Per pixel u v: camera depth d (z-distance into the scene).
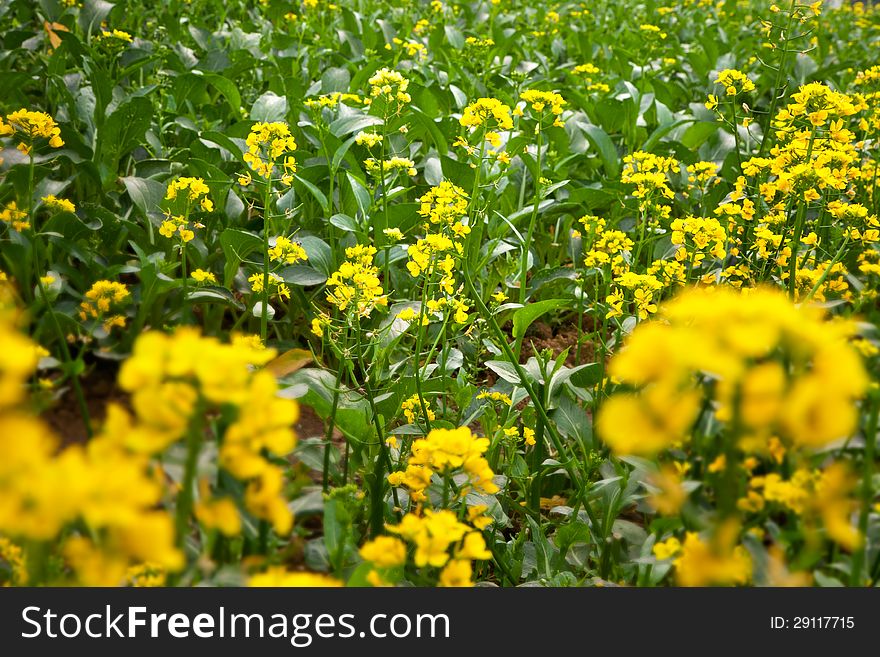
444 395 3.06
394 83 4.04
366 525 2.50
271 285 3.31
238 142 4.21
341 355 2.78
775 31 4.29
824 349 1.12
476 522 2.08
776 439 1.58
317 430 3.05
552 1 10.80
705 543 1.61
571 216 4.78
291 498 1.94
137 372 1.19
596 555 2.47
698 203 4.90
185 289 3.09
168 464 1.59
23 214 3.11
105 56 5.51
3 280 2.66
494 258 4.42
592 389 2.99
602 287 4.31
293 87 5.42
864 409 1.70
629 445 1.11
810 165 3.17
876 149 4.64
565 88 5.91
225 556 1.71
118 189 4.26
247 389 1.31
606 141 5.03
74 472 1.05
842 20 12.08
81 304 3.09
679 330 1.16
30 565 1.35
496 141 3.74
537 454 2.84
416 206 3.79
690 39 9.88
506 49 7.38
